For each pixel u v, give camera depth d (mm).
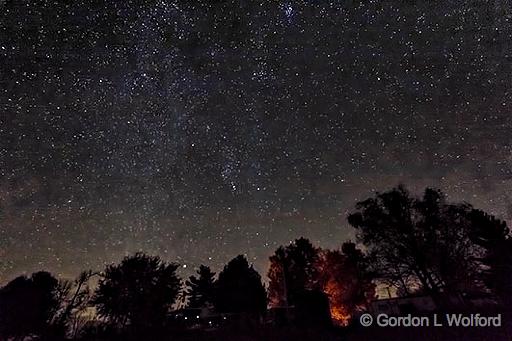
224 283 19078
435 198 15219
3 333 10531
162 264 12750
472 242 14172
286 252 18609
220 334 10289
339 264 16984
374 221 15867
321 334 9906
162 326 11539
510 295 12453
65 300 11453
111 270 12156
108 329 11148
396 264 15438
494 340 8070
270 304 18094
